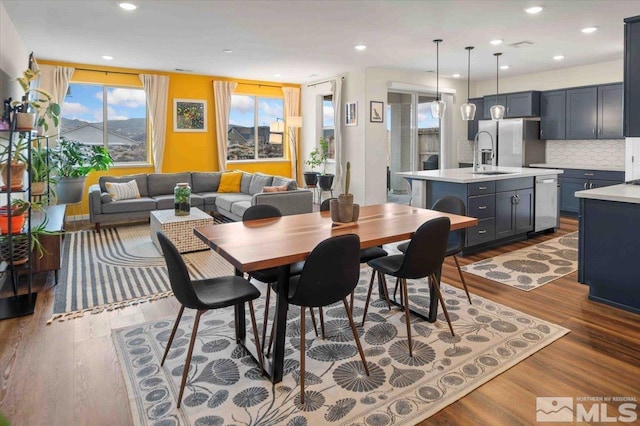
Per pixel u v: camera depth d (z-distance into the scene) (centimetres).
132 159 757
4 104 402
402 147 827
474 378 228
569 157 761
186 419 198
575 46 584
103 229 630
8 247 335
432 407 204
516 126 745
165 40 540
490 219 489
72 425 194
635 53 324
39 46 568
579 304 330
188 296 209
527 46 582
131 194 652
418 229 246
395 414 200
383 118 764
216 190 758
